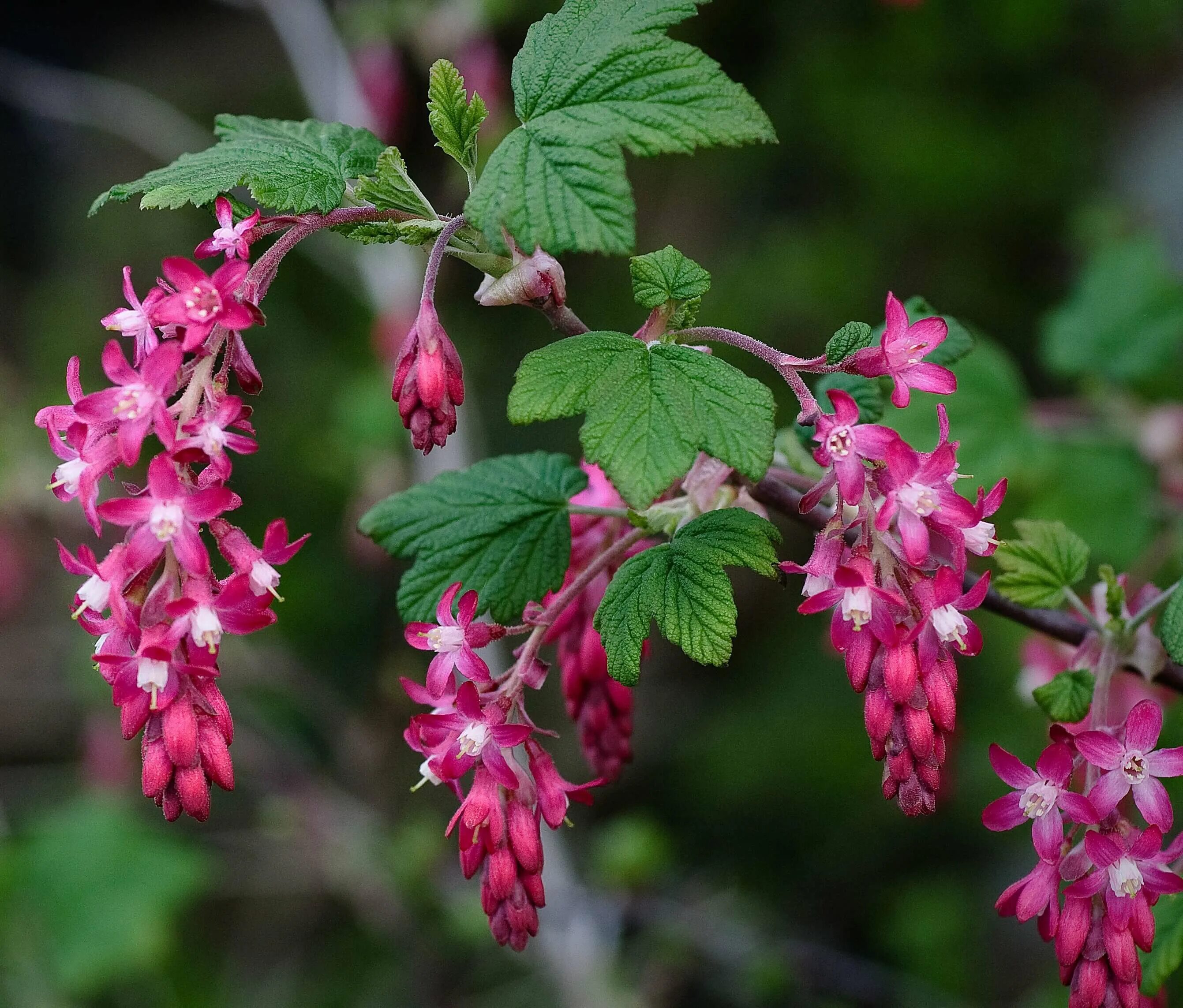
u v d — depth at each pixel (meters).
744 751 1.31
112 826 1.13
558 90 0.57
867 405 0.62
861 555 0.56
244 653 1.16
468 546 0.61
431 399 0.57
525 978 1.12
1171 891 0.57
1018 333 1.32
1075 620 0.62
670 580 0.58
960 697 1.10
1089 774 0.58
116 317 0.56
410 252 1.13
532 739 0.58
